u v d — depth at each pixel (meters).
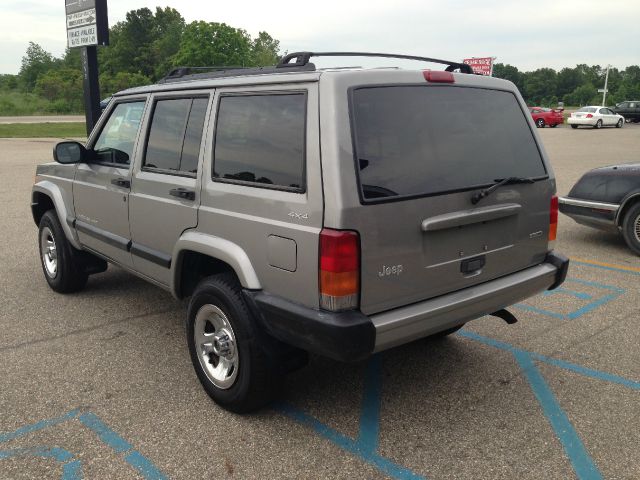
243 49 58.78
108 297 5.56
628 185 6.89
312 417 3.44
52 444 3.15
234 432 3.27
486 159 3.35
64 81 71.12
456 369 4.05
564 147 22.30
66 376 3.94
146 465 2.98
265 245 3.05
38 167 5.79
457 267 3.22
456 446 3.14
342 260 2.71
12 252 7.27
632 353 4.30
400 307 3.01
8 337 4.61
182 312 5.16
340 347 2.74
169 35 99.69
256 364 3.20
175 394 3.70
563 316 5.05
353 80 2.83
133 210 4.18
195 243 3.47
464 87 3.33
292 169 2.91
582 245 7.62
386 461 3.01
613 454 3.06
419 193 2.96
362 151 2.78
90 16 10.05
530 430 3.29
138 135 4.16
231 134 3.32
